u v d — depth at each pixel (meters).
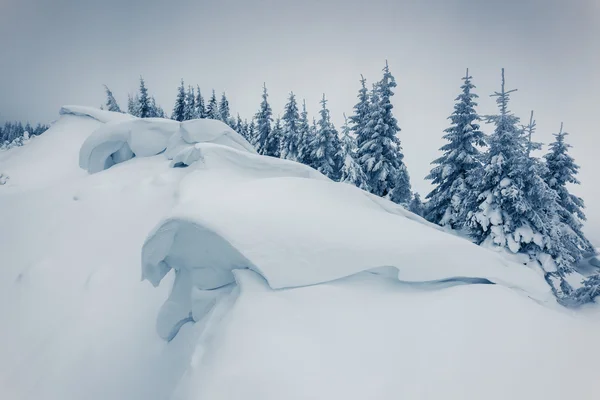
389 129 22.45
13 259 9.22
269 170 11.97
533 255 12.84
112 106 43.22
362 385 3.17
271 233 5.25
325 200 7.29
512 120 13.32
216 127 15.43
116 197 11.46
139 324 7.09
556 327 4.05
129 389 5.88
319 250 5.09
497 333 3.88
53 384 6.03
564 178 18.67
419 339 3.80
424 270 5.15
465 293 4.75
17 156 23.31
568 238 16.94
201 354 3.88
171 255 6.19
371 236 5.78
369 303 4.49
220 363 3.40
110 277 8.21
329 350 3.57
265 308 4.11
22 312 7.55
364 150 22.83
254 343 3.55
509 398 3.02
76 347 6.61
